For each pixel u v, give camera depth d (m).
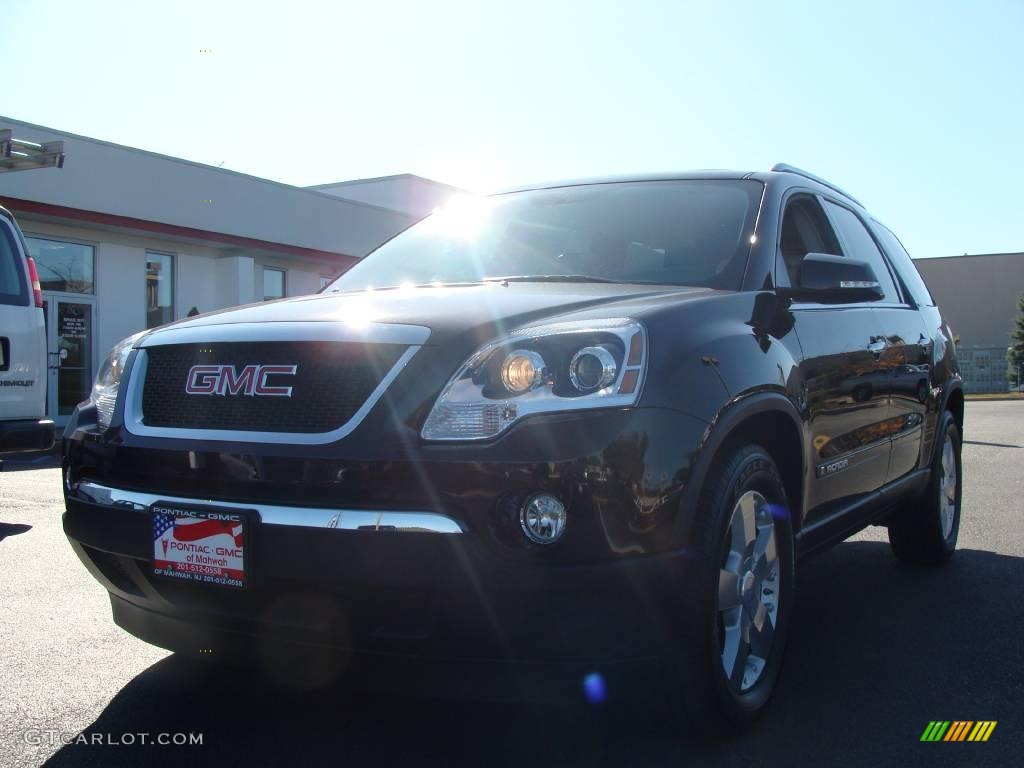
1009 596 4.73
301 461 2.57
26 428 6.50
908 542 5.28
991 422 19.61
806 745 2.95
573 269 3.66
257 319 2.98
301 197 19.06
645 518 2.47
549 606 2.41
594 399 2.48
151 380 3.03
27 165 11.30
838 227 4.43
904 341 4.57
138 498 2.84
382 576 2.45
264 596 2.65
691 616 2.64
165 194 16.27
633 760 2.83
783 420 3.18
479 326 2.63
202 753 2.89
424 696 2.57
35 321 6.69
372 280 4.05
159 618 2.96
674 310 2.85
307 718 3.15
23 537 5.99
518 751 2.89
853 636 4.08
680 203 3.86
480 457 2.42
